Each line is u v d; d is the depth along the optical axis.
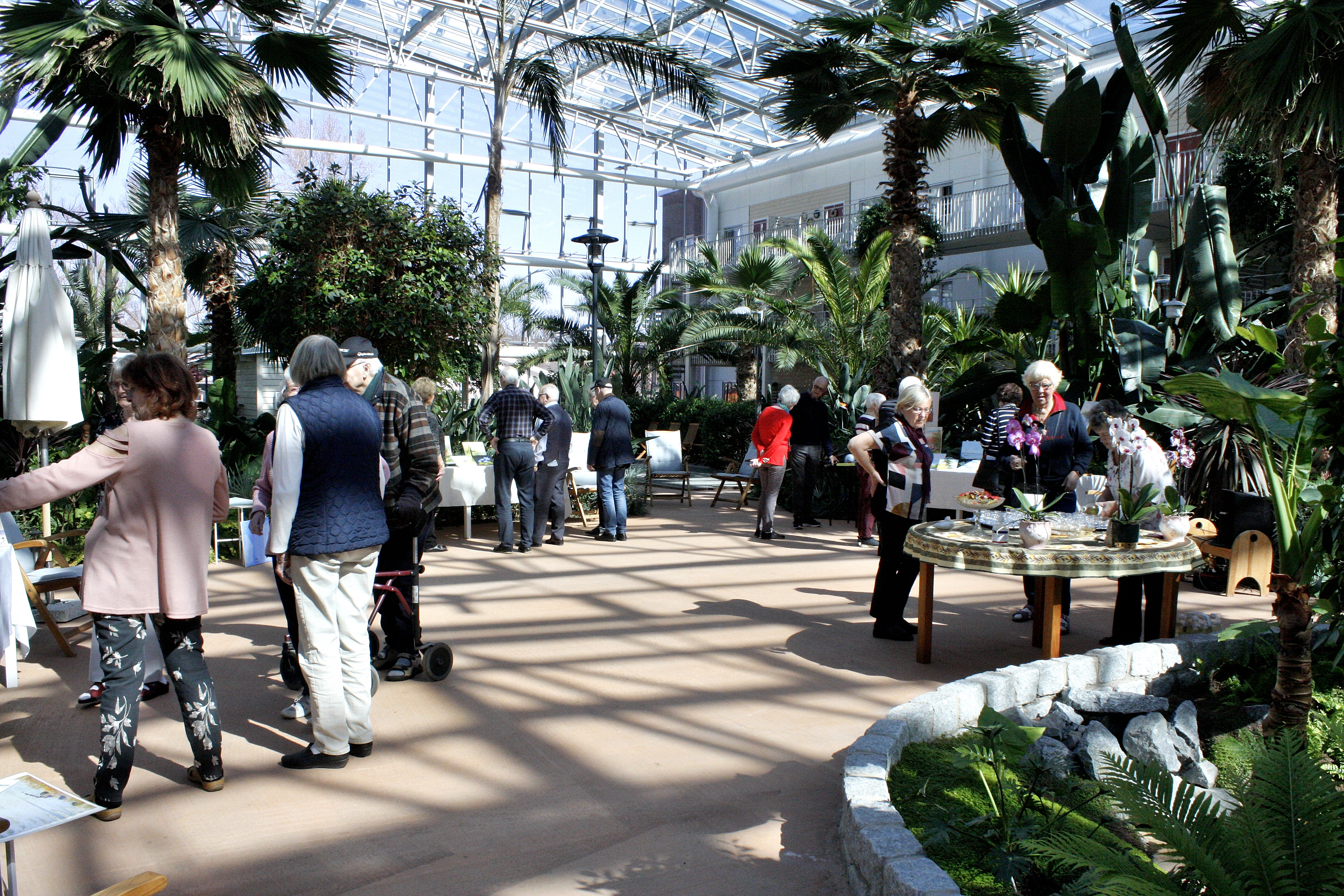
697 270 22.34
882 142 23.34
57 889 2.68
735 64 22.53
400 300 11.09
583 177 28.41
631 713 4.27
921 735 3.69
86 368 9.69
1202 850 2.24
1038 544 4.54
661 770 3.62
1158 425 8.27
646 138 28.45
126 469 3.07
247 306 11.87
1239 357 8.68
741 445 18.27
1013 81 11.55
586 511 11.52
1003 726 2.75
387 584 4.59
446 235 11.63
